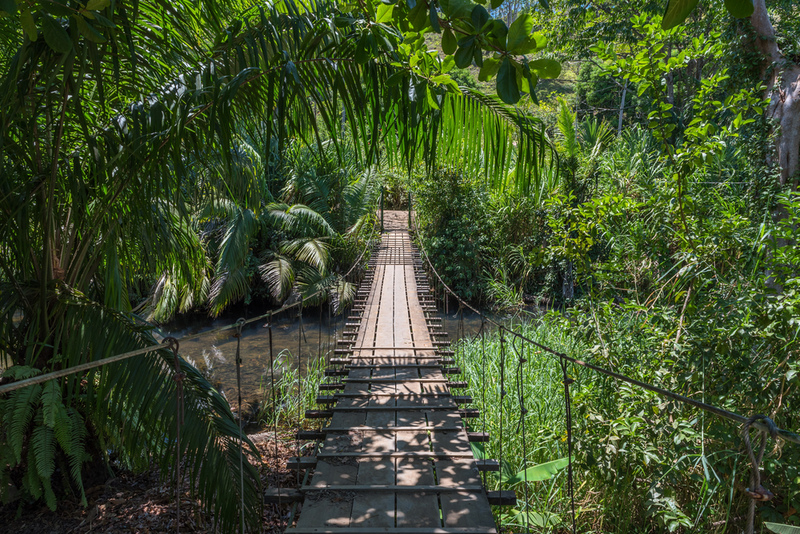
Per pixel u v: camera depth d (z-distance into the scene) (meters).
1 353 3.59
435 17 1.42
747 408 3.53
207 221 12.10
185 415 3.12
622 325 4.54
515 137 3.61
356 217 14.10
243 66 2.96
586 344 4.79
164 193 3.84
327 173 13.44
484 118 3.45
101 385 3.20
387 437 3.66
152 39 3.27
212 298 10.88
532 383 5.74
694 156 4.16
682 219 4.34
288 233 13.09
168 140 3.17
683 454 3.55
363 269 12.63
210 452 3.05
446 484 3.02
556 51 15.12
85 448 4.08
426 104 2.93
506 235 13.36
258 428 5.93
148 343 3.34
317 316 12.03
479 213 13.53
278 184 14.25
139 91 3.30
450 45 1.47
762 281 3.79
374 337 6.37
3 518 3.78
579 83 24.17
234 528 3.00
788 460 3.27
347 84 3.00
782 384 3.27
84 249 3.75
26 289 3.54
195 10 3.45
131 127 3.28
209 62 3.20
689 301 4.19
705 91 4.29
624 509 3.86
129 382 3.17
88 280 4.01
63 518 3.77
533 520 3.73
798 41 7.47
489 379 6.06
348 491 2.96
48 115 3.14
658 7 12.20
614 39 13.05
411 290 9.17
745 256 4.24
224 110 2.81
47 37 1.77
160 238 4.33
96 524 3.69
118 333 3.34
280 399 6.39
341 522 2.66
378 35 2.00
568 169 11.31
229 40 3.12
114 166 3.44
